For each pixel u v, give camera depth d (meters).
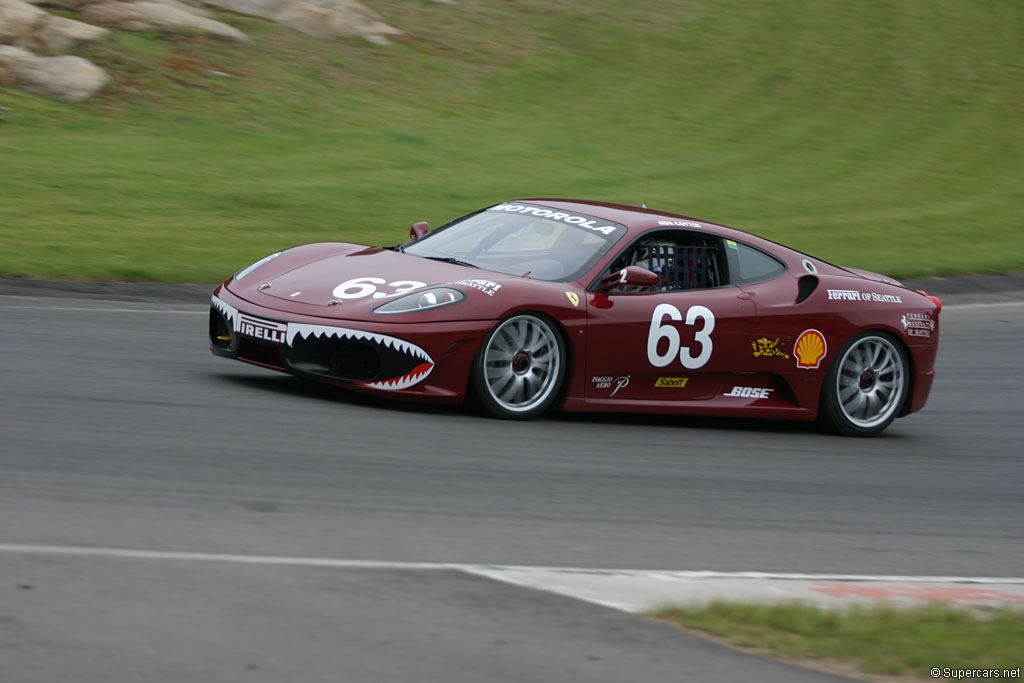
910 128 87.12
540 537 15.80
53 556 12.70
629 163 69.81
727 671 11.41
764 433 25.84
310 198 53.06
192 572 12.65
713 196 62.66
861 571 16.22
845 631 12.71
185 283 36.47
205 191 52.38
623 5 107.50
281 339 21.73
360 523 15.37
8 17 70.88
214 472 16.95
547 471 19.41
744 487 20.33
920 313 27.22
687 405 24.56
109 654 10.40
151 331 28.94
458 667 10.93
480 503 17.06
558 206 26.25
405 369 21.36
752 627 12.62
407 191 56.59
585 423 23.88
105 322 29.39
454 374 21.69
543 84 87.25
